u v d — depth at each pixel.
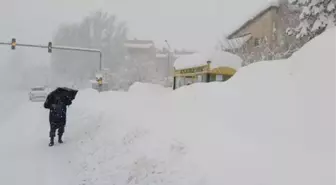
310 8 17.47
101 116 11.77
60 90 9.96
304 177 4.36
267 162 4.95
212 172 5.03
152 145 6.80
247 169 4.86
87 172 6.86
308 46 8.63
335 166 4.44
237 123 6.86
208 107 8.44
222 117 7.42
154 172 5.72
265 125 6.37
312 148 5.12
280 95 7.34
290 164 4.77
